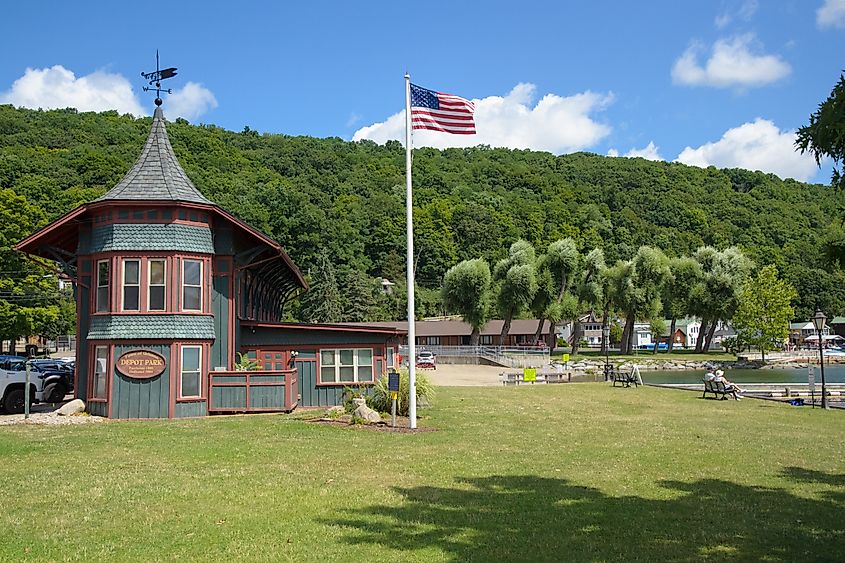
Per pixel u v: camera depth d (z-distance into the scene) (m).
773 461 14.48
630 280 77.75
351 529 9.12
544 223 128.88
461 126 20.20
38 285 44.06
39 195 68.44
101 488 11.49
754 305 74.44
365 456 14.72
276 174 126.25
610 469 13.45
